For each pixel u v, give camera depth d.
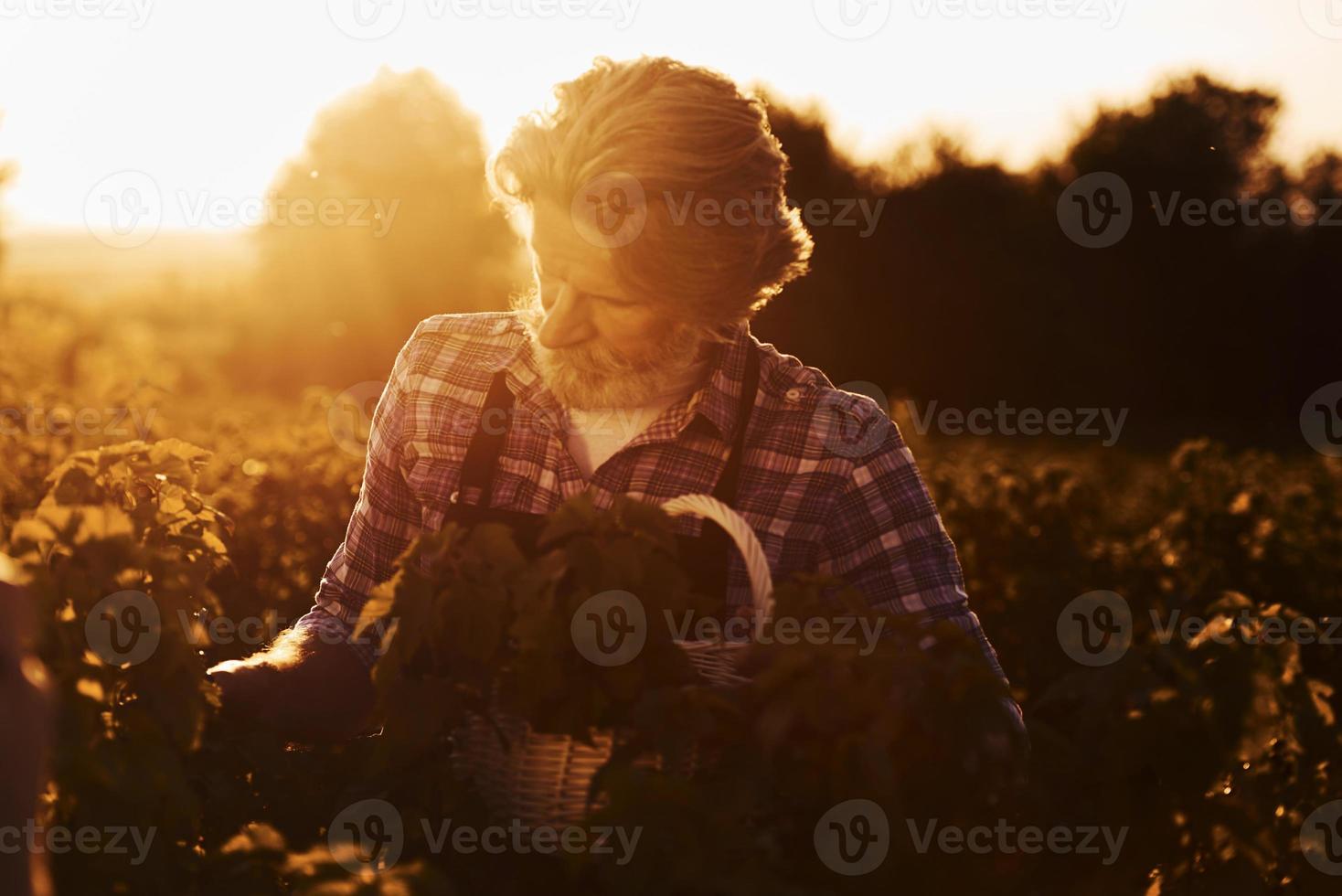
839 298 35.03
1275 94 36.22
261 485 5.21
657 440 1.96
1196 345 36.62
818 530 2.02
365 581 2.15
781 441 2.01
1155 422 34.34
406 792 1.79
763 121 1.88
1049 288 35.72
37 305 24.02
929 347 35.47
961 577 2.11
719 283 1.80
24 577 1.55
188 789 1.66
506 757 1.66
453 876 1.65
